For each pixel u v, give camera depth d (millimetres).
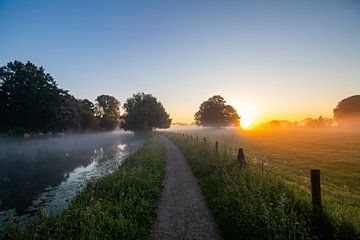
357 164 26281
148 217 10570
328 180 18594
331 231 7551
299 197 9742
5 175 26172
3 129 69625
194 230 9523
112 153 43406
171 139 67062
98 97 139875
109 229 9031
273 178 12242
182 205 12289
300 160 29250
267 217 8062
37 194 18641
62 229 8875
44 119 73500
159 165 23234
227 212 10016
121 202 11578
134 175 16141
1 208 15523
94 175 24656
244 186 10875
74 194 18031
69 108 93875
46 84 76125
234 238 8523
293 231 7492
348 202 11344
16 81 70375
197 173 19031
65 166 31375
